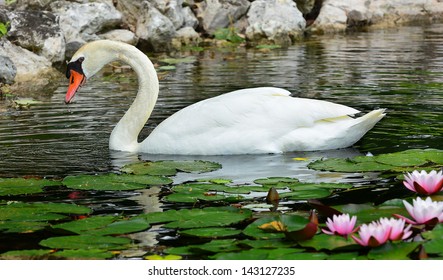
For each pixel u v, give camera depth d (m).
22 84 13.99
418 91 12.13
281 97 9.02
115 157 8.89
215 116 8.89
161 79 14.02
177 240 6.09
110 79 14.57
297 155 8.74
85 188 7.47
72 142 9.59
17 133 10.10
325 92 12.23
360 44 18.30
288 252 5.62
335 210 6.16
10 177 8.05
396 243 5.56
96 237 6.07
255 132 8.84
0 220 6.57
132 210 6.90
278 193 7.18
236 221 6.36
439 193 6.62
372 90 12.31
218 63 16.00
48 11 16.25
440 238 5.61
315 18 22.27
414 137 9.37
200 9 20.20
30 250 5.87
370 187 7.42
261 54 17.23
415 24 22.33
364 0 22.39
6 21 15.08
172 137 8.98
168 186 7.62
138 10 18.34
